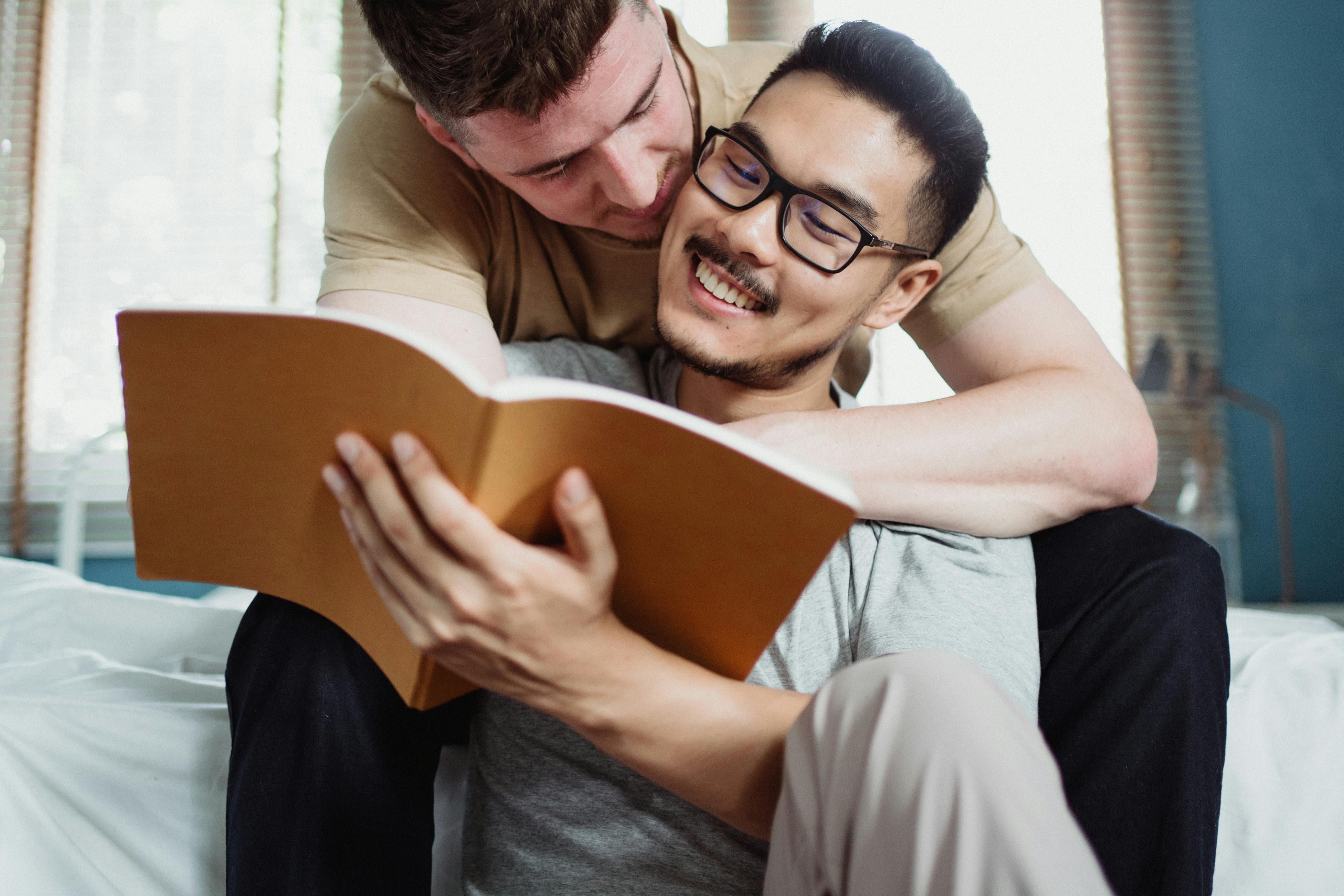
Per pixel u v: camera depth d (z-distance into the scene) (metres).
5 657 1.17
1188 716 0.74
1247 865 0.91
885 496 0.83
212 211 2.61
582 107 0.83
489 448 0.46
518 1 0.77
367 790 0.71
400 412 0.48
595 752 0.75
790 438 0.84
